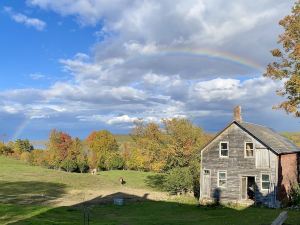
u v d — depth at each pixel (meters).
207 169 54.12
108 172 95.50
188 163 65.12
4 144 127.44
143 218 39.28
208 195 53.50
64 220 33.97
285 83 38.72
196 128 67.12
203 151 54.88
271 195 48.31
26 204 44.81
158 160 67.62
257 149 50.31
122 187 69.69
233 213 42.75
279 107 39.44
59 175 79.69
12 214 35.47
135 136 71.75
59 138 104.88
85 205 47.72
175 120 67.00
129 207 48.25
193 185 60.16
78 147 106.56
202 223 33.88
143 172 97.19
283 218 17.33
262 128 56.94
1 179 67.88
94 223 33.12
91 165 106.62
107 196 57.19
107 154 108.88
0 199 47.69
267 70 40.41
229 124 52.72
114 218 38.75
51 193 56.12
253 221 32.62
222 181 52.91
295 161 54.31
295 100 38.91
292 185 51.25
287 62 39.75
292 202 49.66
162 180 76.88
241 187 51.00
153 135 68.44
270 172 48.84
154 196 59.38
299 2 38.97
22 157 111.56
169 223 34.69
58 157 103.25
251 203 49.56
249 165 50.66
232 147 52.41
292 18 39.06
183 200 55.25
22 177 72.62
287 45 39.25
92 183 71.94
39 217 34.50
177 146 65.06
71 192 58.72
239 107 53.12
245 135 51.44
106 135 111.69
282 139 55.94
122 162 107.62
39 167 94.75
